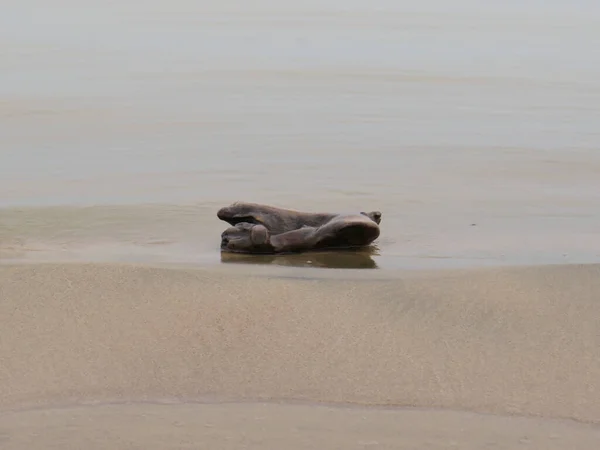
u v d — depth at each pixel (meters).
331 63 71.75
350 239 27.47
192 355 20.28
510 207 33.94
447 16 111.69
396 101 56.00
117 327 21.42
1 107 52.75
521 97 57.41
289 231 27.56
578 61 73.62
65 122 48.91
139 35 88.44
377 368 19.81
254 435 17.19
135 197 34.72
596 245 29.33
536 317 22.08
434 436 17.23
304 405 18.36
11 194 35.06
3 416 17.84
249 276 24.42
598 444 17.00
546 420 17.88
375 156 42.06
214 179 37.72
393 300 23.00
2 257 26.73
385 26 99.12
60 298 22.69
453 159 41.59
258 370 19.70
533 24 102.44
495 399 18.66
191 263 26.03
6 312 21.92
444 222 31.83
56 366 19.77
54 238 29.22
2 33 89.06
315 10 118.44
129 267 24.62
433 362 20.08
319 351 20.48
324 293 23.34
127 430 17.36
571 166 40.47
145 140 44.94
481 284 23.95
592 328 21.55
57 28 93.94
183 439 17.05
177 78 64.00
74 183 36.88
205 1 130.00
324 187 36.66
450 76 65.69
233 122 49.31
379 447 16.81
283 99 56.31
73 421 17.69
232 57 74.50
